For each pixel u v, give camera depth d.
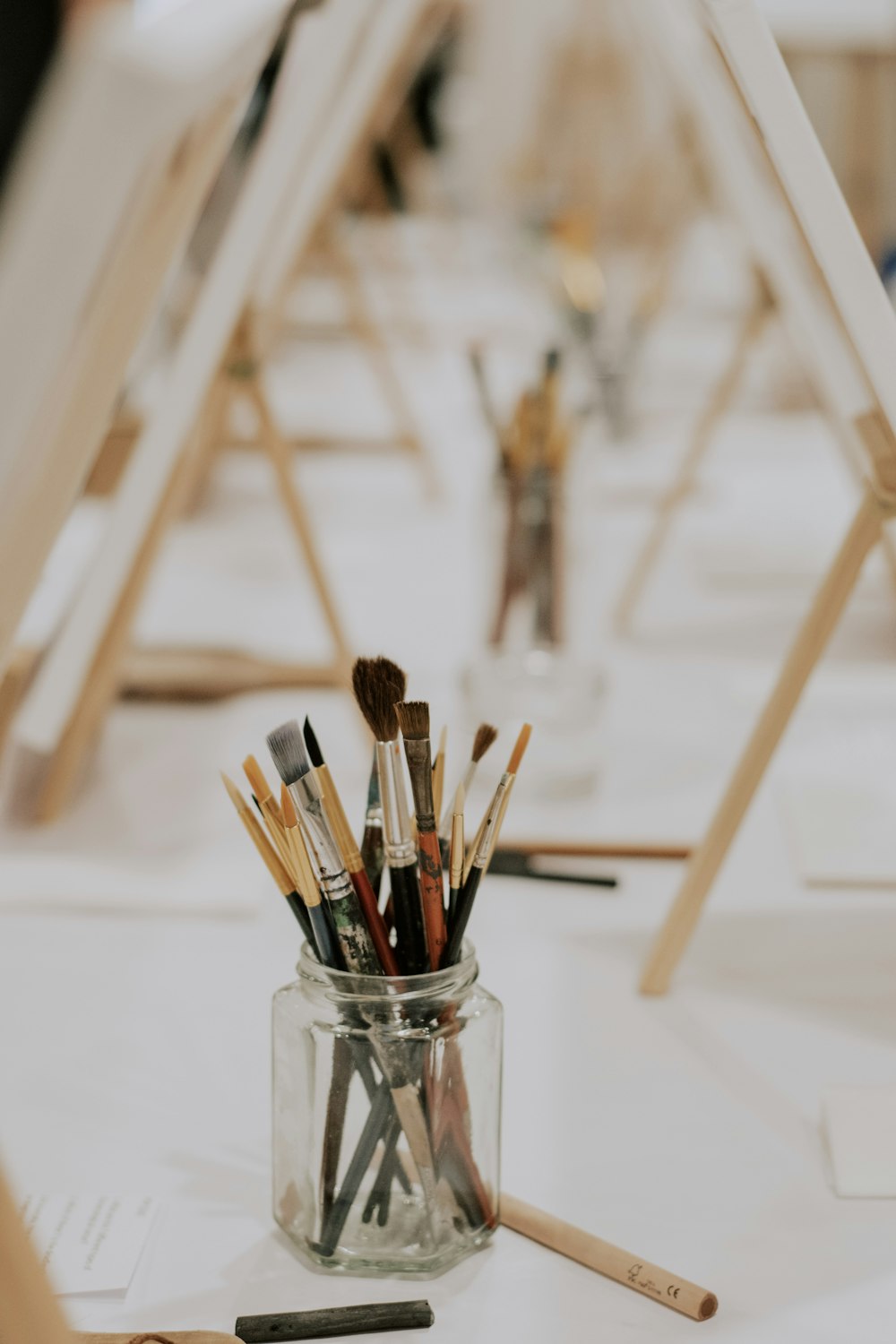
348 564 2.44
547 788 1.47
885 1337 0.71
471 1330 0.71
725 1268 0.77
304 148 1.26
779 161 0.87
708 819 1.43
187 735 1.70
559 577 1.75
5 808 1.45
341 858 0.72
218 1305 0.73
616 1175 0.86
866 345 0.90
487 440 3.13
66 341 0.50
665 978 1.09
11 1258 0.52
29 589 0.59
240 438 3.04
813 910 1.24
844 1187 0.84
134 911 1.24
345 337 4.38
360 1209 0.74
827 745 1.63
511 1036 1.02
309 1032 0.72
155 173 0.53
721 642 2.03
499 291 4.81
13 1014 1.05
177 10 0.52
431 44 3.79
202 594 2.25
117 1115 0.92
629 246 5.17
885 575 2.29
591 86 5.27
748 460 3.18
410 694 1.74
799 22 5.09
